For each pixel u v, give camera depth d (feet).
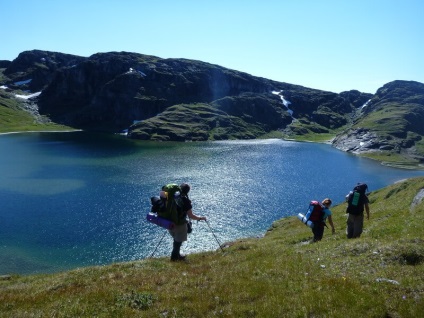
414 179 201.16
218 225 257.55
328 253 56.39
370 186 411.13
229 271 50.01
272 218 275.18
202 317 35.04
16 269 186.60
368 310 33.27
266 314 33.88
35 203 296.71
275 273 46.98
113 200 308.19
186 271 52.65
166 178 400.67
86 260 199.11
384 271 42.88
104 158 537.24
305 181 413.59
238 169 474.08
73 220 258.78
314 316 33.22
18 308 41.37
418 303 33.09
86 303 39.58
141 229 243.81
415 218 72.33
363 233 71.26
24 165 462.60
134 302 38.99
